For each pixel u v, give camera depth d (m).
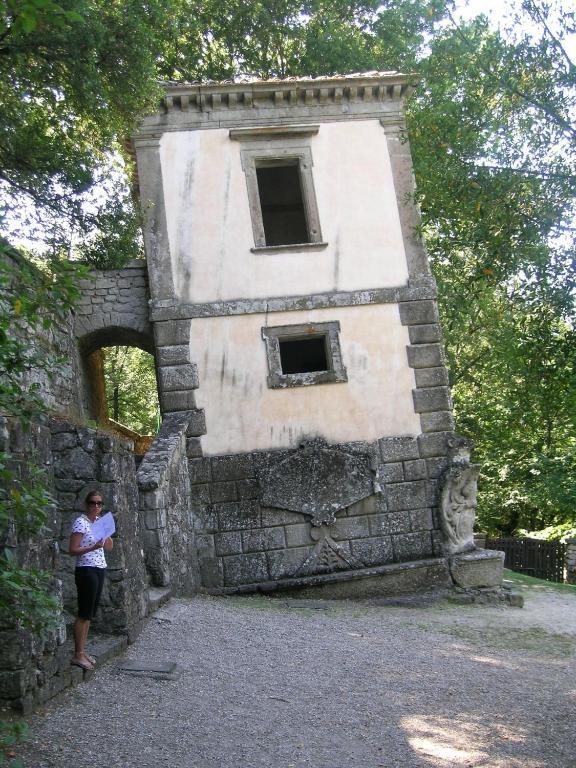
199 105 16.83
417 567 15.50
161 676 8.09
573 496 23.44
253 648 9.92
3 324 5.25
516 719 7.82
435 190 10.62
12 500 5.78
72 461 9.19
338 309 16.48
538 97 9.90
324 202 16.83
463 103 10.48
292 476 15.79
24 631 6.52
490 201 10.14
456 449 16.16
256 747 6.47
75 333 16.47
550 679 9.72
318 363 21.38
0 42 12.05
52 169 14.50
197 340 16.17
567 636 12.74
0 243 5.76
